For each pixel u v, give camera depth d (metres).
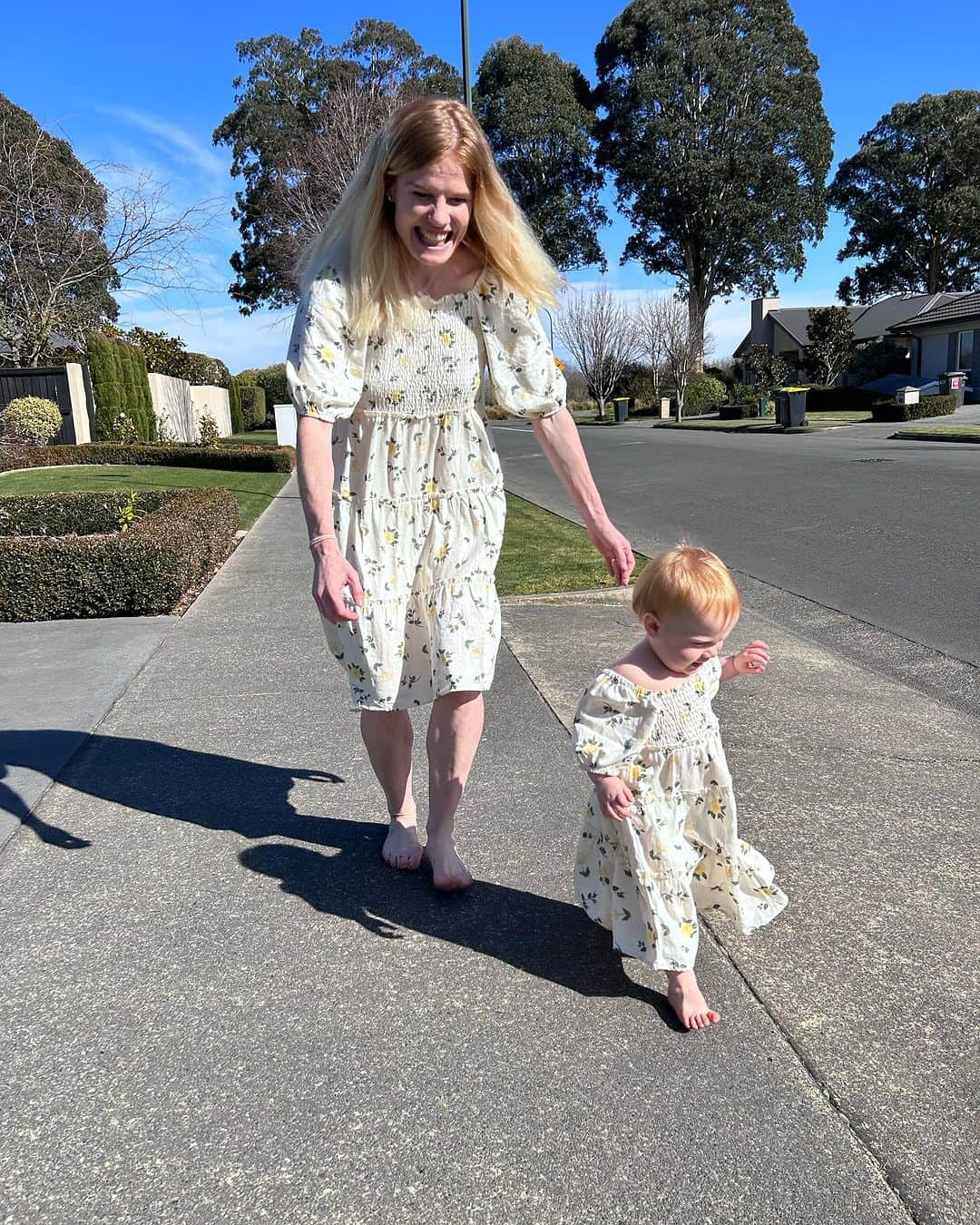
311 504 2.04
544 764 3.24
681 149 46.44
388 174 2.03
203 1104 1.71
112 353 21.25
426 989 2.04
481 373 2.29
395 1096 1.72
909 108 53.19
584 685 4.15
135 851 2.68
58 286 21.39
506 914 2.33
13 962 2.16
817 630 5.40
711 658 2.01
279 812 2.92
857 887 2.45
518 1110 1.68
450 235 2.07
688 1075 1.77
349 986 2.05
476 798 2.99
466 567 2.28
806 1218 1.44
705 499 11.34
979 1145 1.58
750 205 46.78
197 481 14.62
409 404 2.17
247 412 39.19
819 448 18.16
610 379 47.03
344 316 2.09
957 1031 1.88
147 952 2.19
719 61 45.12
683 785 1.98
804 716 3.82
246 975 2.10
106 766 3.29
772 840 2.72
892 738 3.56
